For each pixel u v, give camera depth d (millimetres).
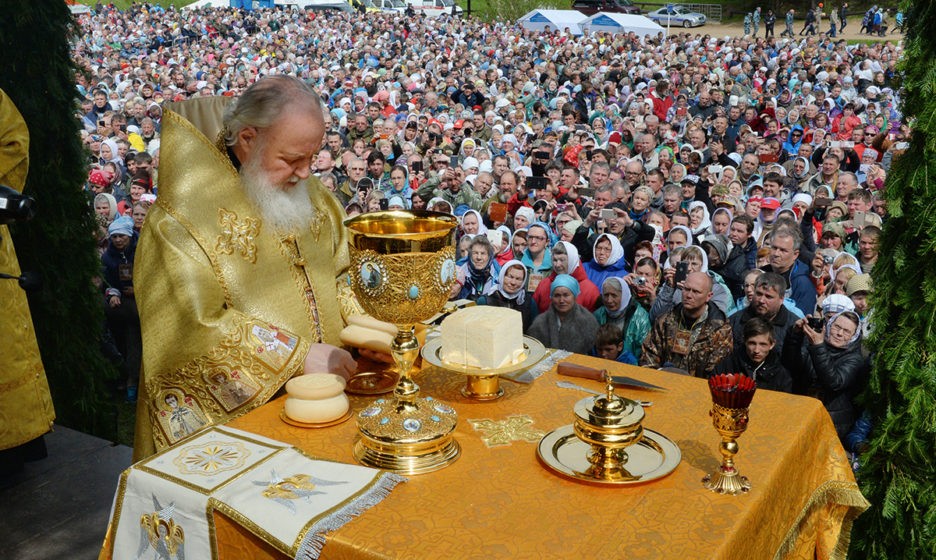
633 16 35656
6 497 3342
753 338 3979
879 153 8648
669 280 4621
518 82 19812
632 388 2205
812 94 14930
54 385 4188
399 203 7949
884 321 2789
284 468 1729
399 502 1604
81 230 4219
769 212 6098
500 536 1478
